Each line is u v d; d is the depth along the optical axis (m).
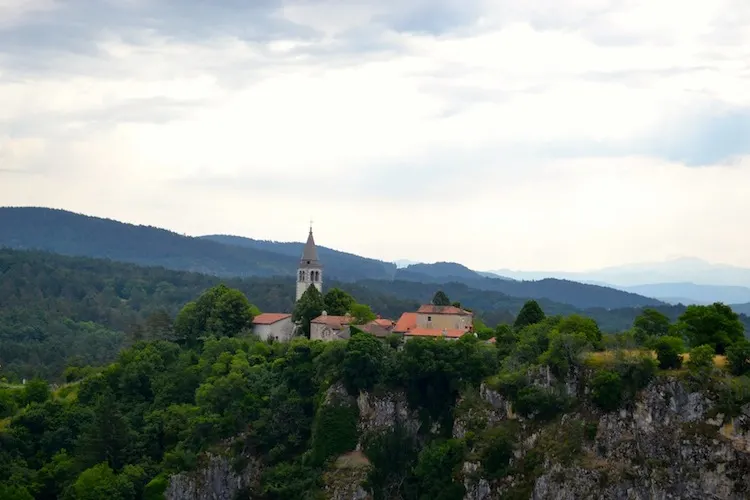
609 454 170.50
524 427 180.50
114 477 194.88
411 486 185.50
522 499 172.38
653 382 172.88
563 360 182.00
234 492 197.75
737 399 166.00
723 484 161.88
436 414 195.12
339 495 185.12
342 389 198.00
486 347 199.12
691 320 191.38
